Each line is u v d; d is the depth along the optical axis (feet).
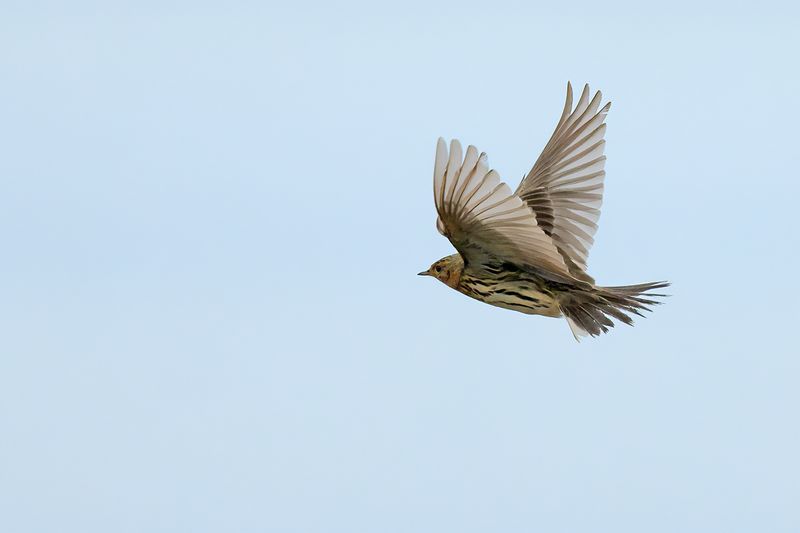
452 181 45.65
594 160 50.88
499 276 50.14
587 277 50.67
